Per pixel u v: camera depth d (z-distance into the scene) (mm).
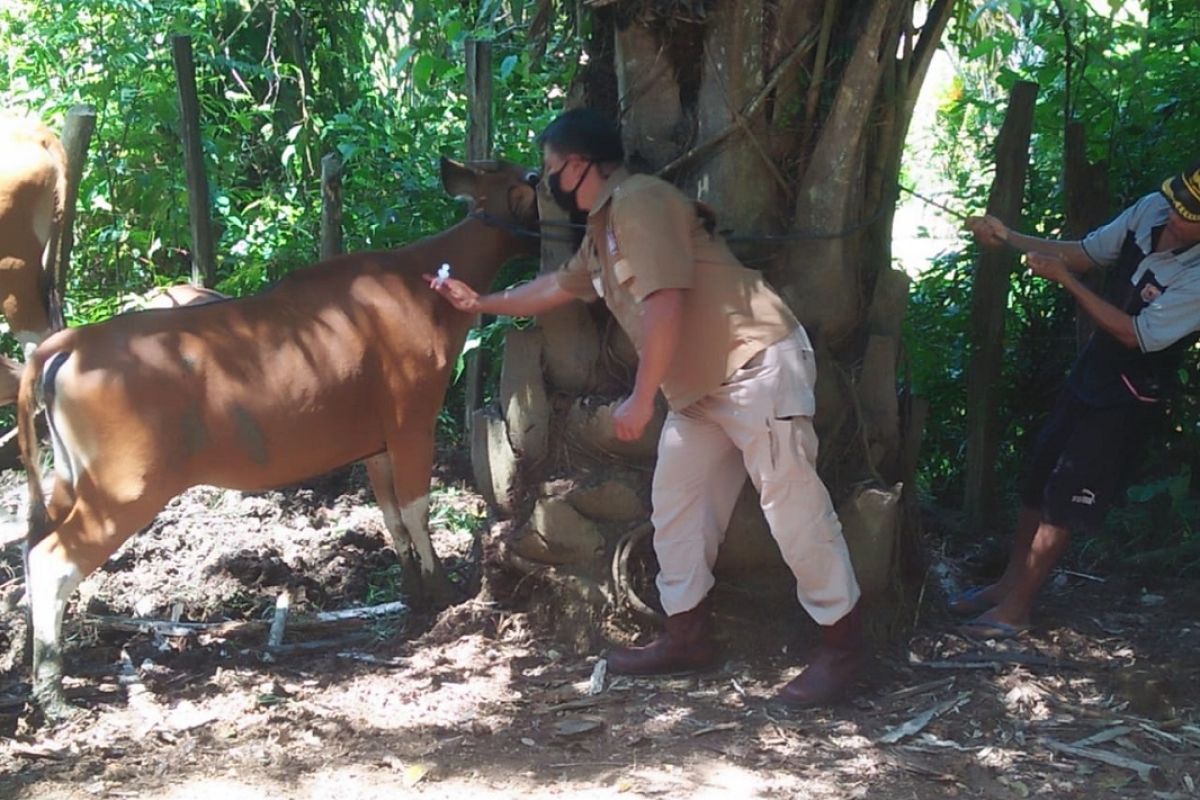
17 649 4551
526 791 3713
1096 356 4750
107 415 4148
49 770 3824
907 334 6191
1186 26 6617
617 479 4621
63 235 5742
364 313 4633
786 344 4043
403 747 3988
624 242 3879
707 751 3957
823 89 4586
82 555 4191
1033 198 6547
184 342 4316
